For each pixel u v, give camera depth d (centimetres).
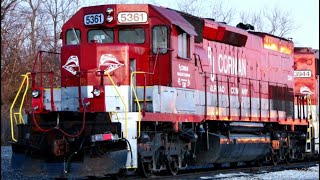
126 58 2156
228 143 2691
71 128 1975
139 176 2205
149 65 2236
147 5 2252
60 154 1942
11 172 2494
